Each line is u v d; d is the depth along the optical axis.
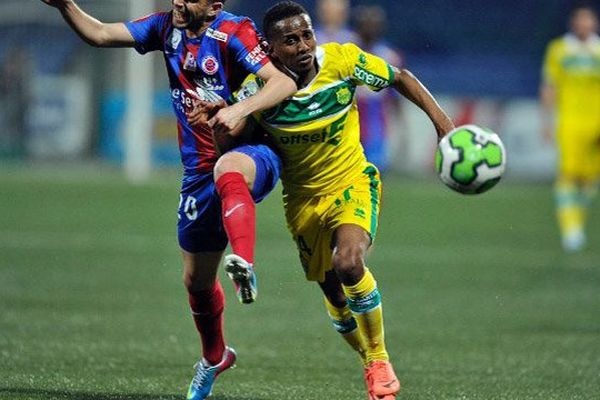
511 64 104.25
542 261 52.25
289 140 22.72
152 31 23.16
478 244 58.94
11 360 27.94
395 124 95.31
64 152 101.38
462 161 21.52
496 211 75.94
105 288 42.06
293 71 22.50
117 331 33.16
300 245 23.64
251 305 39.47
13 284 42.50
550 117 57.66
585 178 56.97
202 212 23.09
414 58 105.94
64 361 28.05
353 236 22.12
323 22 47.53
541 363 29.14
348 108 23.05
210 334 23.89
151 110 99.38
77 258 50.12
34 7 100.56
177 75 22.94
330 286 23.58
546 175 96.38
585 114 56.34
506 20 109.25
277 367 28.05
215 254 23.47
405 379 26.78
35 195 77.38
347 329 23.77
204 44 22.45
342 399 24.03
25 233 58.72
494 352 30.86
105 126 101.19
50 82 100.94
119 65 100.94
